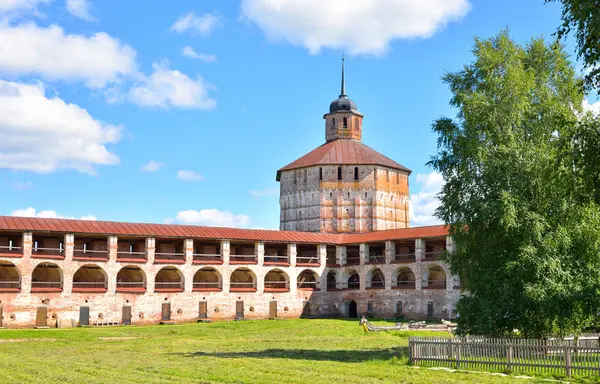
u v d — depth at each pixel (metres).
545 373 29.20
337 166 115.25
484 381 27.39
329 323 76.06
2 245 77.06
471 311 40.16
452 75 45.69
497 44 44.69
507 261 38.16
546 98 41.41
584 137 27.83
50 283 76.50
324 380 28.31
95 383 27.72
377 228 113.31
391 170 117.81
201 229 86.81
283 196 120.19
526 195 39.91
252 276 91.31
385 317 88.75
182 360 37.84
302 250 100.81
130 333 63.97
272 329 68.75
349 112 125.75
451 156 43.88
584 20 25.14
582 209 38.19
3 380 28.81
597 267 38.75
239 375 30.14
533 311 37.78
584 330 47.81
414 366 33.47
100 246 82.31
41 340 56.31
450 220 42.81
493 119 41.28
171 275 88.81
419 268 86.19
